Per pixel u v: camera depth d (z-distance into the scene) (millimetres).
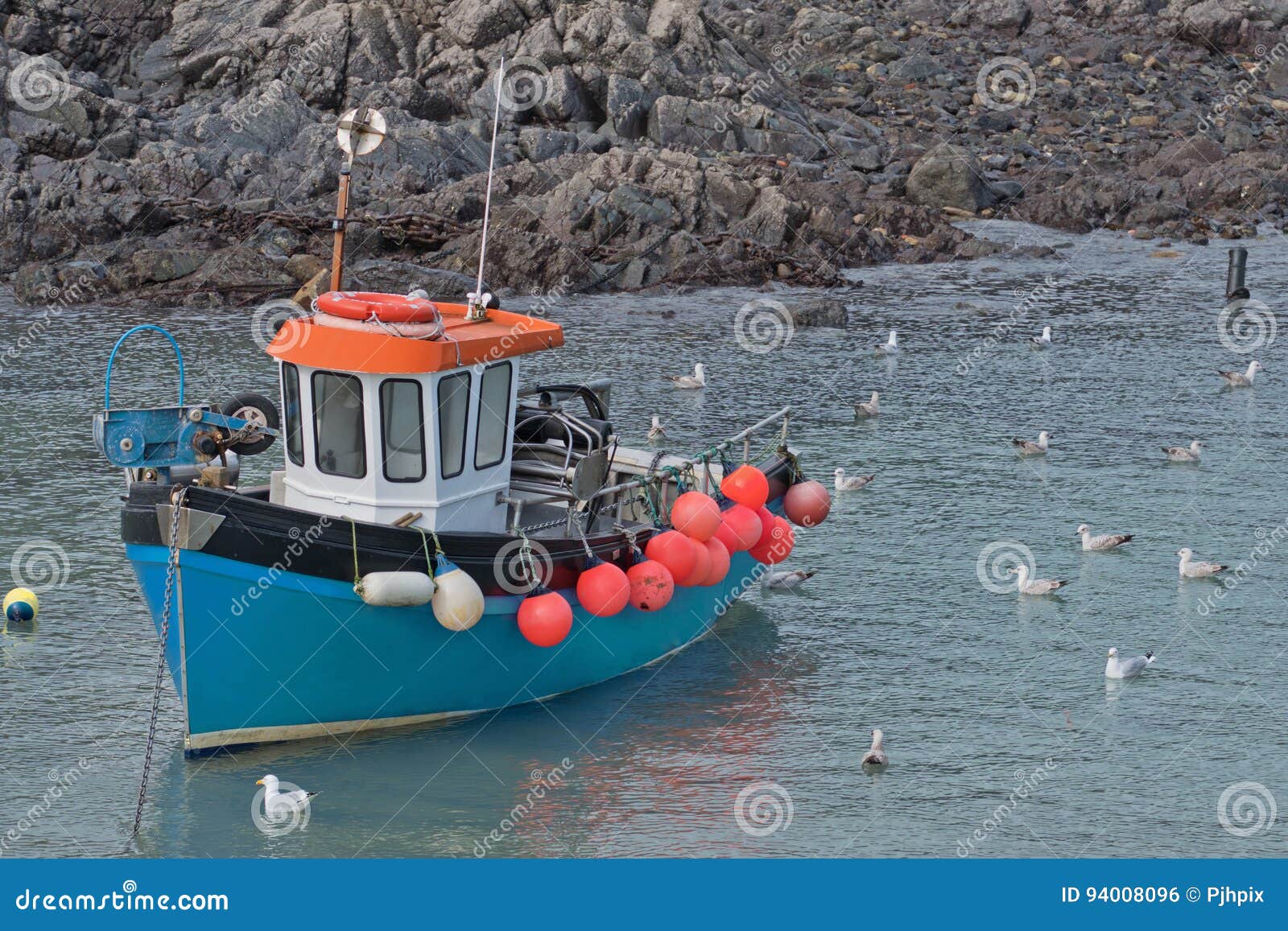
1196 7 125500
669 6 92938
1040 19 127062
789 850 22359
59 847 22047
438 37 88438
